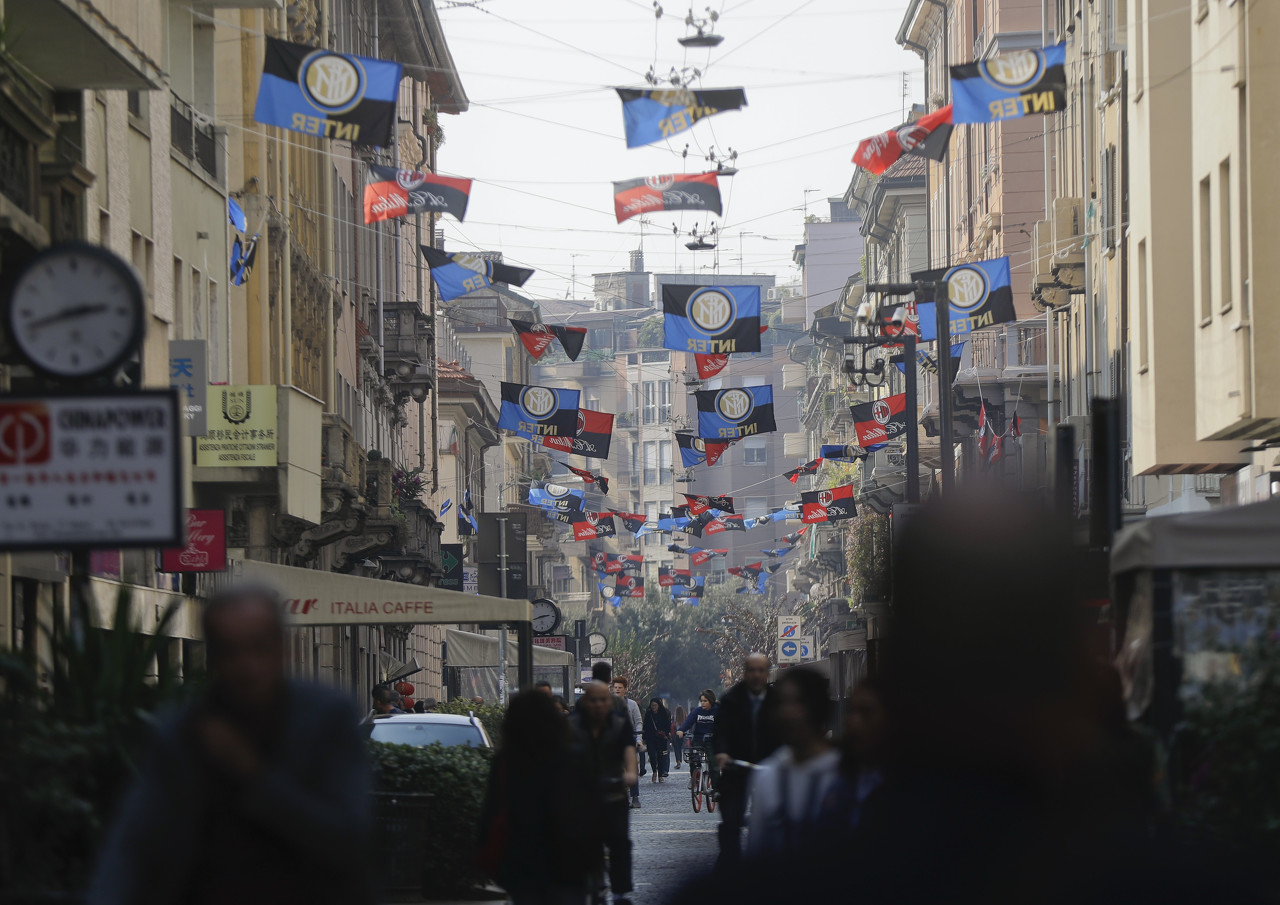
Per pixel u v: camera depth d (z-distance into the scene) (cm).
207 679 2173
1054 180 9962
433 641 14288
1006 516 405
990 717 389
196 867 1084
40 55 3794
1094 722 397
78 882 1678
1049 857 376
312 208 8544
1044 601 397
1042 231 9031
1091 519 2556
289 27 8019
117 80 4003
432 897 3512
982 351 11269
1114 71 7875
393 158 12069
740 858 398
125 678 1925
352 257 10275
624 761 3064
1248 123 4584
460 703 6856
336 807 1091
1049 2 9950
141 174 5019
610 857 3030
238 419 5428
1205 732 2219
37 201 3272
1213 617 2473
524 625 5019
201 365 5153
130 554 4953
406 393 12200
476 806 3522
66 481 1664
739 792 3180
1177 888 367
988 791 387
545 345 7238
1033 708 391
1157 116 5900
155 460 1664
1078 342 9012
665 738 10088
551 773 2155
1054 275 8712
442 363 16475
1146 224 5984
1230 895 367
